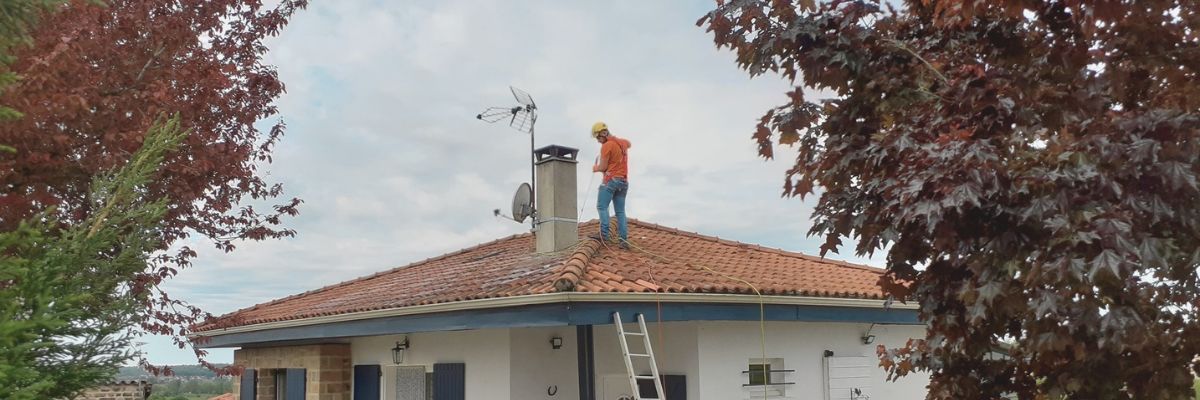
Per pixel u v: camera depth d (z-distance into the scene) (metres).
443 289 9.95
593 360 8.98
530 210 11.05
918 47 5.25
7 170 6.02
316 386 12.01
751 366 9.84
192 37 7.89
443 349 10.62
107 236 3.94
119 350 3.95
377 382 11.65
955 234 4.41
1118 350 4.32
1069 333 4.17
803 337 10.41
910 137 4.73
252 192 8.70
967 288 4.45
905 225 4.69
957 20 4.95
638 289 8.15
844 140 5.24
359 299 11.66
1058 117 4.52
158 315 7.76
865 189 5.08
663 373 9.54
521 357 9.62
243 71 8.52
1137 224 3.99
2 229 5.91
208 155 7.71
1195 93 4.48
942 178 4.24
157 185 7.29
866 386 10.93
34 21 3.18
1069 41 4.66
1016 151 4.45
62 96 6.04
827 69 5.17
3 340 3.04
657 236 12.15
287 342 12.91
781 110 5.58
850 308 10.32
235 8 8.85
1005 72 4.64
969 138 4.43
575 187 10.95
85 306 3.84
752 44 5.45
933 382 5.37
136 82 7.33
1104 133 4.19
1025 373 5.14
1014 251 4.25
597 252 9.95
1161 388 4.59
